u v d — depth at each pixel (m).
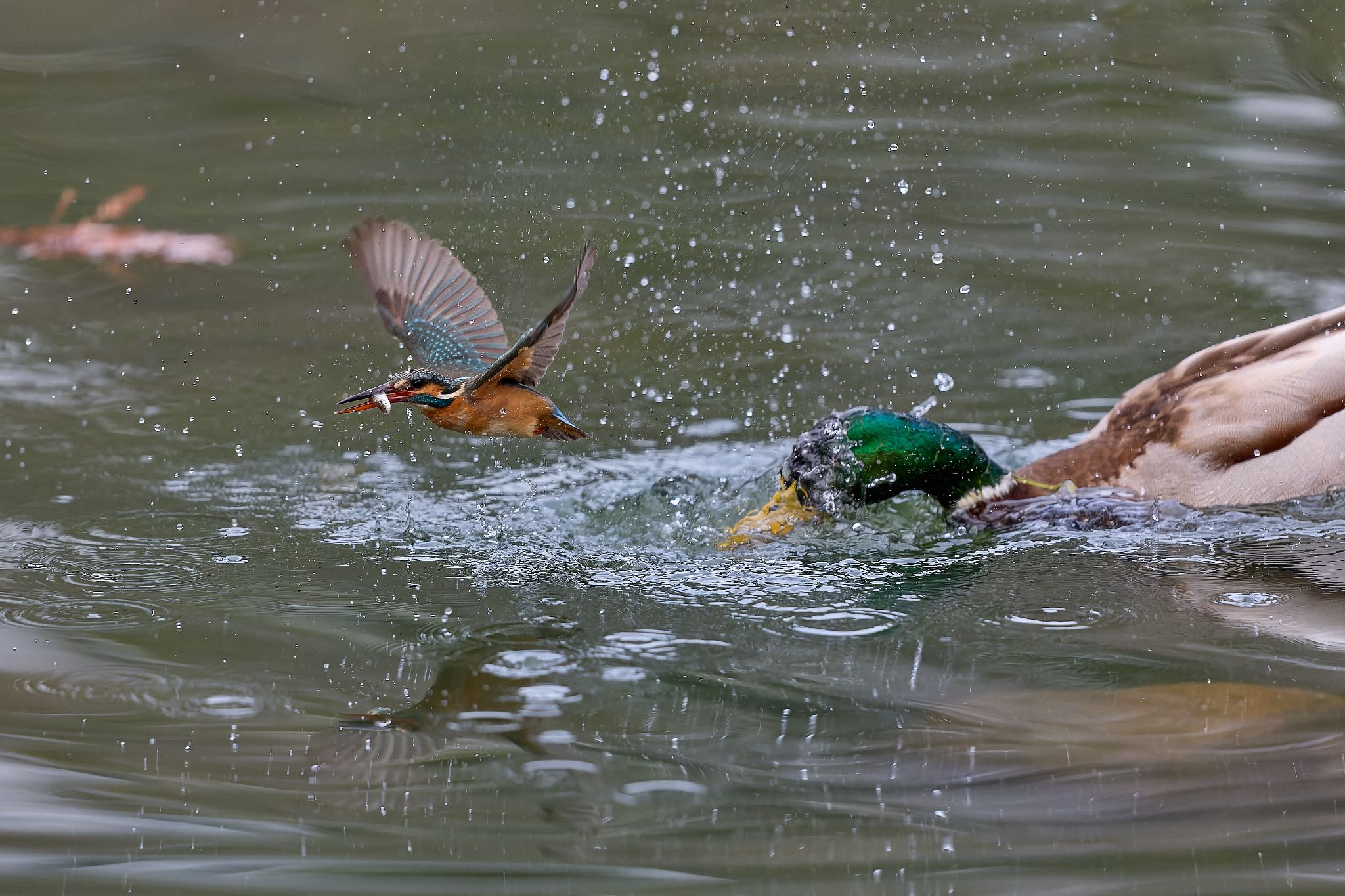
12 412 11.77
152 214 15.89
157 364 12.79
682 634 8.05
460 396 7.78
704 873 5.85
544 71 18.97
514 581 8.91
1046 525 10.11
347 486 10.69
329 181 16.59
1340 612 8.35
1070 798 6.37
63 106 18.16
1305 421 10.17
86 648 7.85
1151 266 14.68
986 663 7.68
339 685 7.41
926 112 18.05
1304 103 18.02
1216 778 6.50
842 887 5.73
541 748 6.79
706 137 17.58
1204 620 8.24
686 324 13.74
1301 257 14.72
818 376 12.80
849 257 14.96
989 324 13.72
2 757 6.69
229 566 9.11
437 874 5.86
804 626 8.23
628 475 11.02
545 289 14.30
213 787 6.47
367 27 20.27
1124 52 19.34
